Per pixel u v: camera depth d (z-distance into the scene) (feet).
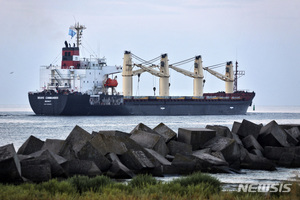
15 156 240.12
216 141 336.08
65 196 206.49
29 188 221.46
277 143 380.99
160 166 289.53
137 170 288.10
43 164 246.27
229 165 324.19
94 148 282.36
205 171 302.45
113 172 278.05
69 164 266.16
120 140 309.01
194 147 343.26
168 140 348.38
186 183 235.61
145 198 202.08
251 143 369.09
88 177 242.17
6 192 208.13
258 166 325.83
